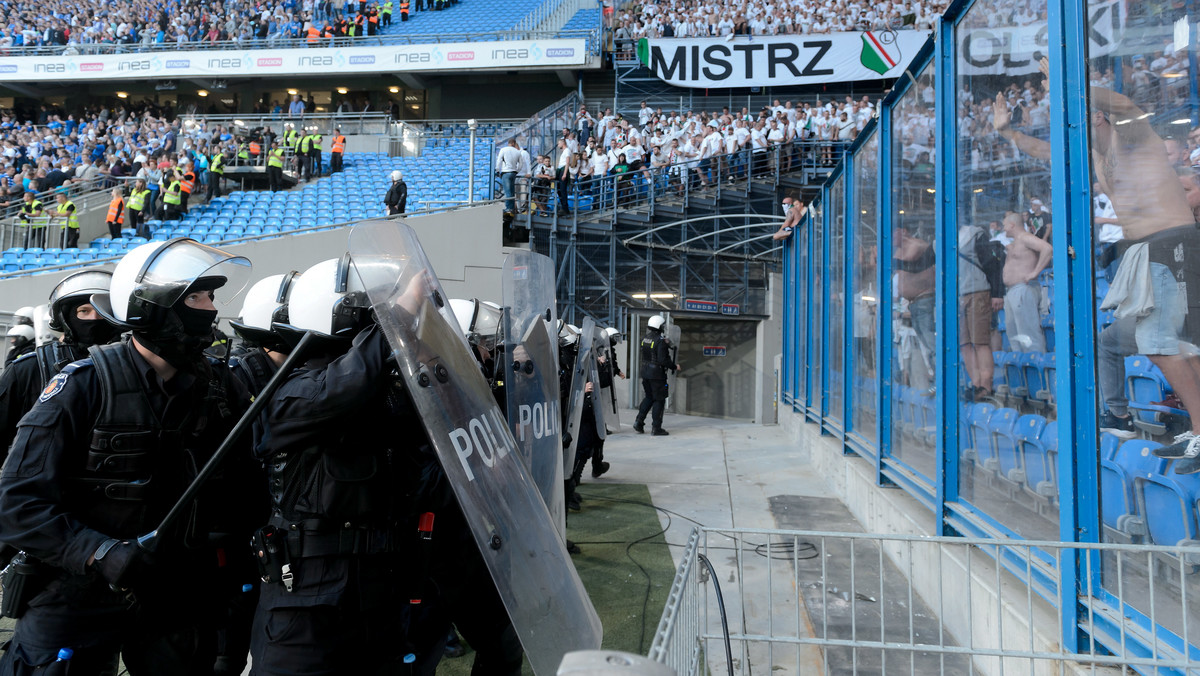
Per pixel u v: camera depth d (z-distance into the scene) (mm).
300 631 1846
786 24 21109
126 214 15047
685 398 17328
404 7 27484
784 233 10859
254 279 11023
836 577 4328
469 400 2057
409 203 14406
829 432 7812
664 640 1557
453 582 2484
